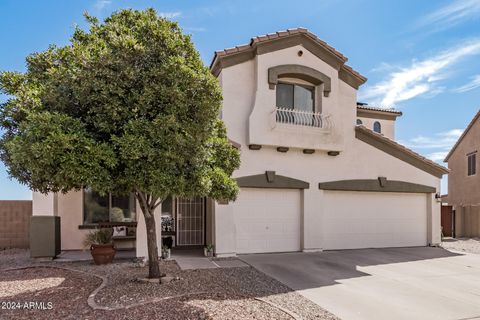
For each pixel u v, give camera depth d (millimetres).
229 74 13922
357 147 15961
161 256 12727
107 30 7523
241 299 7770
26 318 6492
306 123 14938
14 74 7426
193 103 7305
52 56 7824
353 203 15891
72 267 11133
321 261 12734
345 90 16000
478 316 7375
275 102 14258
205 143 8328
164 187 6977
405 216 16844
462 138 27984
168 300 7383
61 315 6617
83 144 6398
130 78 6934
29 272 10469
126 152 6582
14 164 6930
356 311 7508
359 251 15133
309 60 14969
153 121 6812
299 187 14664
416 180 16953
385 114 22719
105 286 8547
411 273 11141
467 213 22984
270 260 12719
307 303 7898
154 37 7328
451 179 29438
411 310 7668
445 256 14227
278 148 14352
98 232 12188
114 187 7078
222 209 13398
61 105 7039
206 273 10398
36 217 12430
